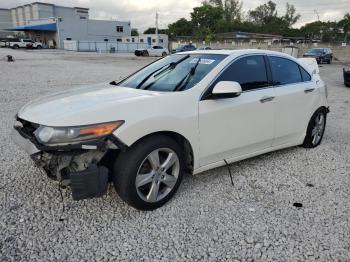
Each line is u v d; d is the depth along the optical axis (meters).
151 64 4.62
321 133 5.40
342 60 42.28
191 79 3.75
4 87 11.28
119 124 2.94
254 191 3.79
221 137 3.75
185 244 2.84
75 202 3.46
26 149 3.10
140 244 2.82
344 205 3.51
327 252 2.75
